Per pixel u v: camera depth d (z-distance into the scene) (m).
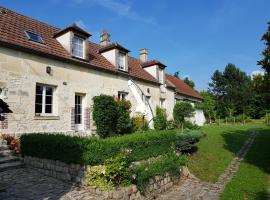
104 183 7.07
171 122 21.48
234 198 7.65
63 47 14.08
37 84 12.09
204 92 46.81
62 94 13.13
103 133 13.10
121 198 6.72
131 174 7.49
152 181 8.02
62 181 7.83
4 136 9.98
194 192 8.52
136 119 15.65
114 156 7.77
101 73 15.87
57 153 8.11
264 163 11.71
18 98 11.02
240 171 10.71
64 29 13.95
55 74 12.82
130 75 18.30
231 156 13.48
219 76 57.94
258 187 8.61
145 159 10.10
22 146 9.27
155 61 22.69
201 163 11.91
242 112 50.06
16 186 7.11
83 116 14.62
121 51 17.94
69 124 13.39
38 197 6.40
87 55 14.89
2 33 11.26
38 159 8.69
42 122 12.00
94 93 15.17
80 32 14.43
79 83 14.20
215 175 10.44
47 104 12.63
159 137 11.20
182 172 10.15
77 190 7.14
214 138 18.58
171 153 11.30
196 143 15.24
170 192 8.52
